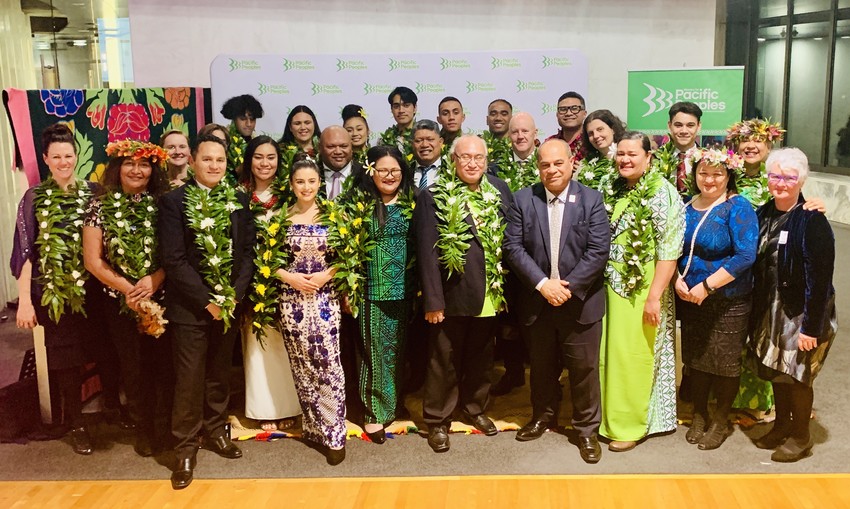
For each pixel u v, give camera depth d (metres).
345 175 4.11
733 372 3.38
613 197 3.52
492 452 3.46
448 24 5.12
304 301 3.39
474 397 3.66
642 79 4.77
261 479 3.25
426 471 3.29
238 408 3.99
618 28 5.12
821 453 3.38
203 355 3.28
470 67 4.85
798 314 3.15
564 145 3.29
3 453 3.54
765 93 10.73
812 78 9.83
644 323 3.41
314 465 3.38
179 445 3.27
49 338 3.47
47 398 3.74
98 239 3.33
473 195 3.40
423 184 4.06
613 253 3.44
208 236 3.16
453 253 3.28
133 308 3.32
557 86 4.85
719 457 3.36
